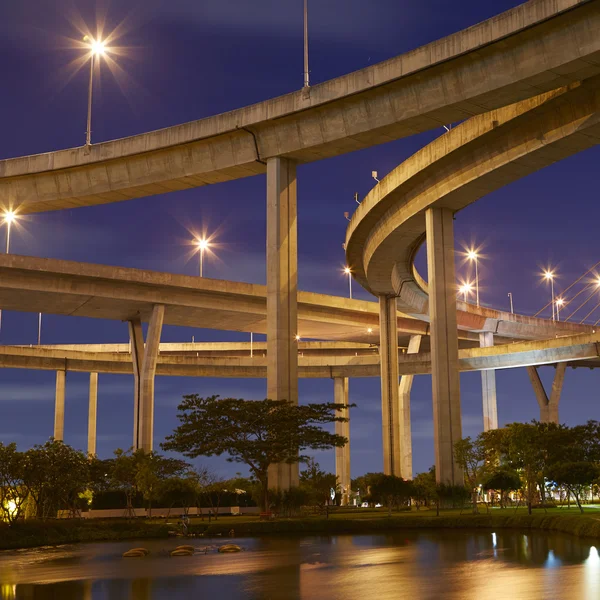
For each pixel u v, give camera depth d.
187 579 26.72
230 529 46.91
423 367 97.62
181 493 61.38
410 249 69.62
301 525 46.59
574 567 26.20
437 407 56.16
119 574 28.61
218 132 55.00
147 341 79.81
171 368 100.19
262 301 85.31
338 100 49.56
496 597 20.69
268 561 31.39
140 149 59.16
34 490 51.12
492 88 42.97
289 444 49.62
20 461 49.53
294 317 52.84
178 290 80.00
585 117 44.12
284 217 53.44
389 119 48.09
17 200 65.44
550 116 46.38
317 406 53.06
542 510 55.91
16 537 43.00
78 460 52.34
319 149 52.34
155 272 77.19
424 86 46.16
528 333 102.75
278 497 50.34
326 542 39.31
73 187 63.41
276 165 53.72
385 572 26.78
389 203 62.28
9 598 23.23
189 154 57.78
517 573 25.20
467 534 41.28
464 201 56.72
